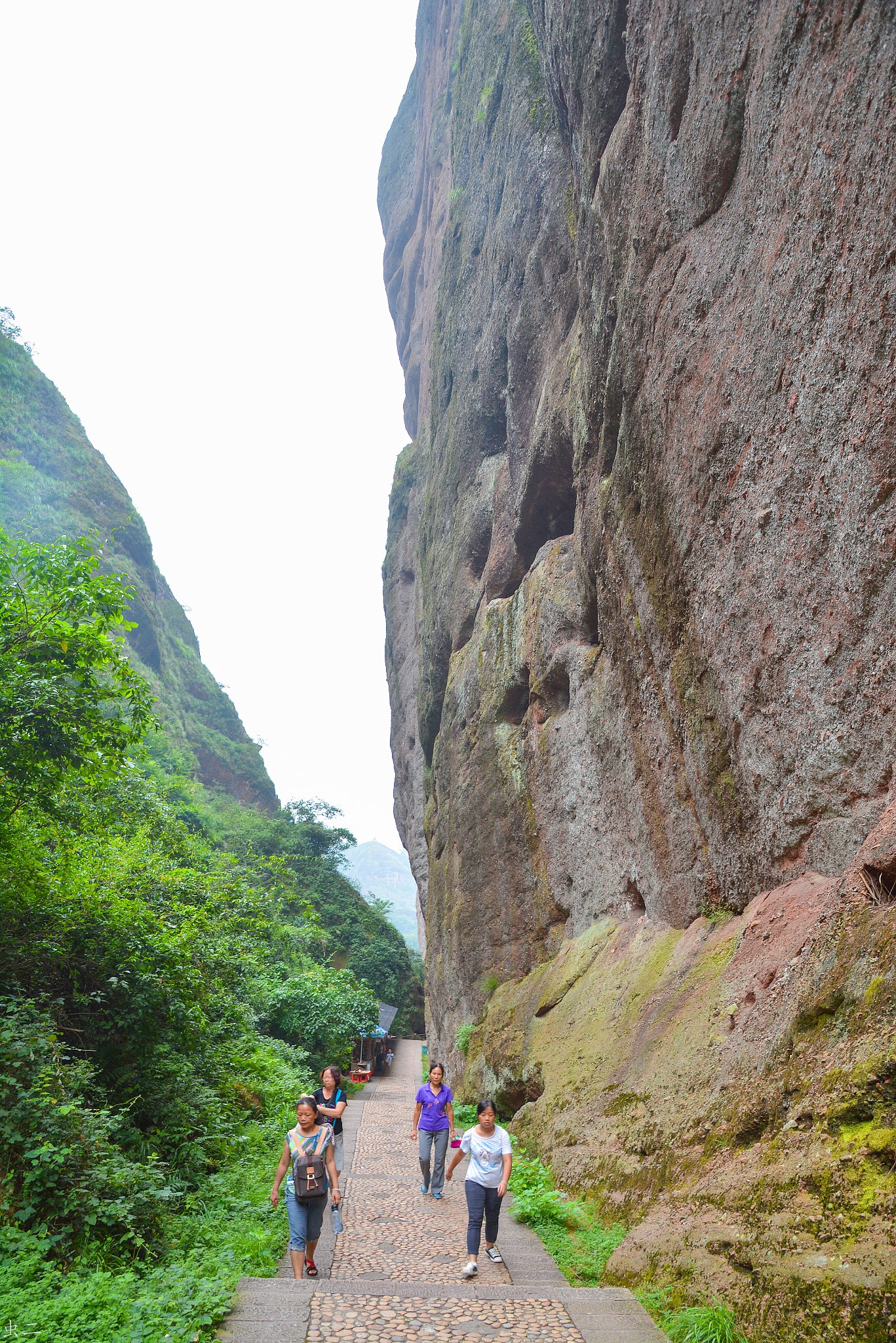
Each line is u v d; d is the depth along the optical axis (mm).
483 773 16391
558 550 14445
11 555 8055
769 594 6883
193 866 16297
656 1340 4039
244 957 15039
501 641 16047
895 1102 4035
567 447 13898
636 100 8984
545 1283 5363
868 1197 3771
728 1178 5062
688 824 9078
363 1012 23141
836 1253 3670
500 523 17125
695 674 8391
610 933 11586
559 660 13461
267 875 37781
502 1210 7277
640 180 8867
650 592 9297
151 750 38938
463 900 16953
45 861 8844
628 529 9781
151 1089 8281
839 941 5262
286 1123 10867
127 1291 4516
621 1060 8602
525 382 15867
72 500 51000
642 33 8648
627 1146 7066
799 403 6242
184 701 59531
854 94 5402
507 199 16281
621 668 10648
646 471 9086
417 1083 28297
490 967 15516
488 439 18609
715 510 7637
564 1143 8438
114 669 8289
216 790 54125
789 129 6191
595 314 10719
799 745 6691
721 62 7156
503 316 16859
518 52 16109
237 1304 4414
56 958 8023
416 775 31672
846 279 5609
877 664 5754
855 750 6074
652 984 9016
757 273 6773
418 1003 48500
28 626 7766
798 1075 4988
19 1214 5246
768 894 7406
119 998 8359
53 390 56344
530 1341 3996
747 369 6957
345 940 43344
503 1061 12359
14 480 44312
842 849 6250
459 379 19812
